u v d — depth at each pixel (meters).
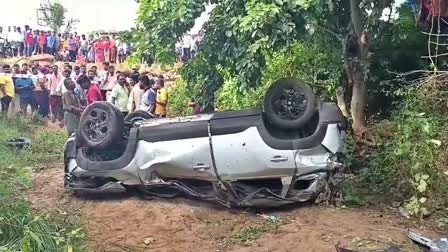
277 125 6.70
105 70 18.03
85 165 7.31
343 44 8.84
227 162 6.63
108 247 5.78
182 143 6.80
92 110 7.32
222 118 6.68
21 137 12.46
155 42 7.66
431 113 7.46
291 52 10.03
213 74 9.20
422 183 6.36
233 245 5.79
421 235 5.68
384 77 9.56
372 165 7.41
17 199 5.33
